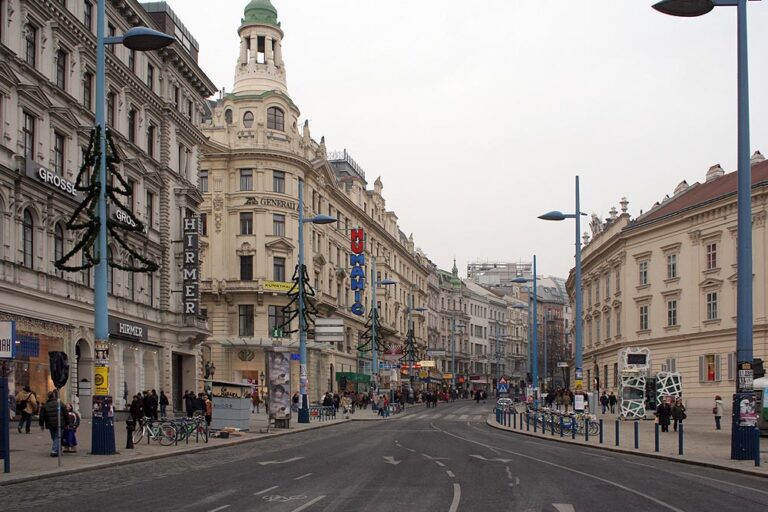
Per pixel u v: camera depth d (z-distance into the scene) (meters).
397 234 115.25
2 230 31.30
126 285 43.38
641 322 69.38
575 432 35.75
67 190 35.72
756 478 19.42
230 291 70.75
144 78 46.16
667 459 24.56
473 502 14.71
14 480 17.84
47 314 34.38
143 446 28.06
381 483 17.77
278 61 76.69
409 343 93.19
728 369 57.88
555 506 14.23
